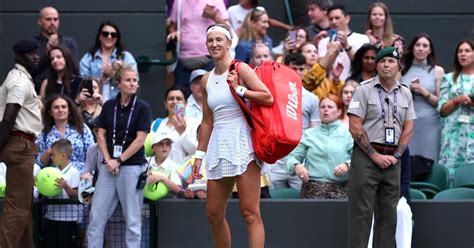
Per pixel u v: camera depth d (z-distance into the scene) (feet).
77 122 71.31
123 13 87.40
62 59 77.30
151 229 68.64
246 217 57.67
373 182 65.62
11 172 63.93
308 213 69.56
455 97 78.43
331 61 79.00
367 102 66.03
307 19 95.14
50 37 80.84
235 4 97.55
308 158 71.92
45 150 70.33
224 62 57.47
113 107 66.69
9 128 62.69
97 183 66.33
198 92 75.97
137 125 66.39
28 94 63.77
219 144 57.16
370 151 65.26
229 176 56.90
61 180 67.26
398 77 80.28
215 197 58.13
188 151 71.51
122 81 66.39
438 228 70.08
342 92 75.72
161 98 86.43
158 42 87.40
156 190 68.13
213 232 59.62
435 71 81.05
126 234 66.23
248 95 55.88
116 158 65.87
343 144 71.31
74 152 70.49
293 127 56.08
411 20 92.84
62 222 68.28
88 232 66.18
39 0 87.45
